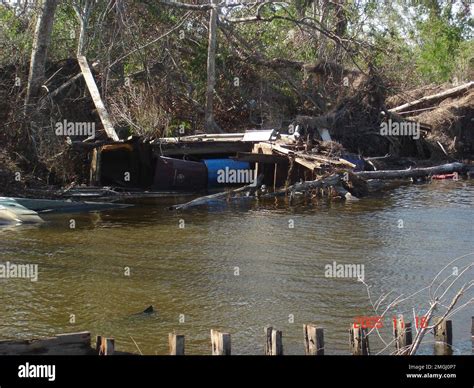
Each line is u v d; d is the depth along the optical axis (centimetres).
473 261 1412
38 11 2361
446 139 3100
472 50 4216
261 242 1570
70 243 1545
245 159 2211
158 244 1545
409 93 3406
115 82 2655
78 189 2088
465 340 977
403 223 1786
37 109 2186
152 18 2892
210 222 1794
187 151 2358
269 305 1146
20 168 2108
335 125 2934
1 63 2511
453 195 2264
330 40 3256
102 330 1029
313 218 1856
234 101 3042
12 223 1748
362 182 2231
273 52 3250
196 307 1134
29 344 816
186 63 3052
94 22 2925
